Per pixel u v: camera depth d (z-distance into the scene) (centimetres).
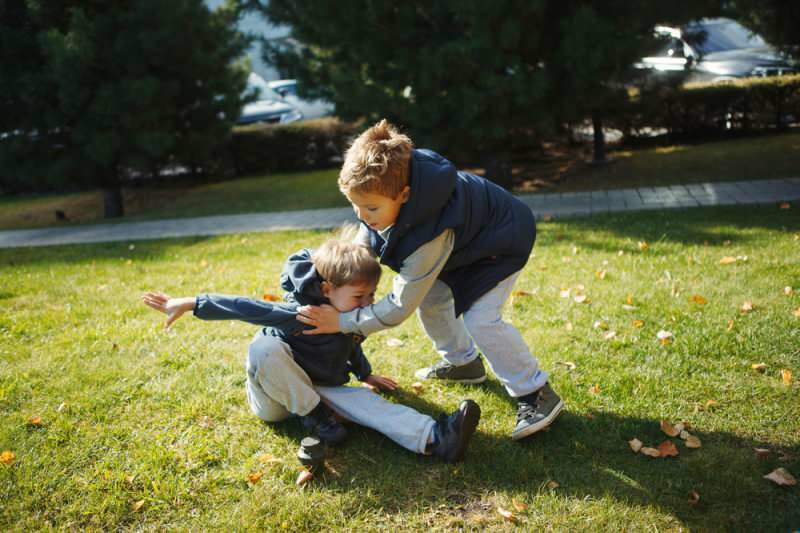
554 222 702
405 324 409
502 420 295
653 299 418
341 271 257
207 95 1087
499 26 772
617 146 1275
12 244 879
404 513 238
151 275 571
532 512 234
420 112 812
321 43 944
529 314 412
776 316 376
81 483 260
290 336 272
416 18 840
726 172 905
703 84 1271
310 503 243
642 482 247
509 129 831
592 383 320
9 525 238
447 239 247
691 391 307
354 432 290
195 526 234
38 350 388
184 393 327
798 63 1130
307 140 1408
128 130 995
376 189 223
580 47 768
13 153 1006
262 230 799
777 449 262
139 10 951
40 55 987
